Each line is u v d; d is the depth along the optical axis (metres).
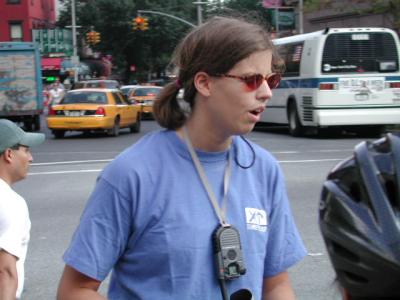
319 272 6.71
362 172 2.12
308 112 20.53
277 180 2.57
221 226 2.36
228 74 2.32
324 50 19.80
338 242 2.16
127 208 2.33
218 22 2.37
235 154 2.49
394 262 1.92
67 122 22.84
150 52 67.19
